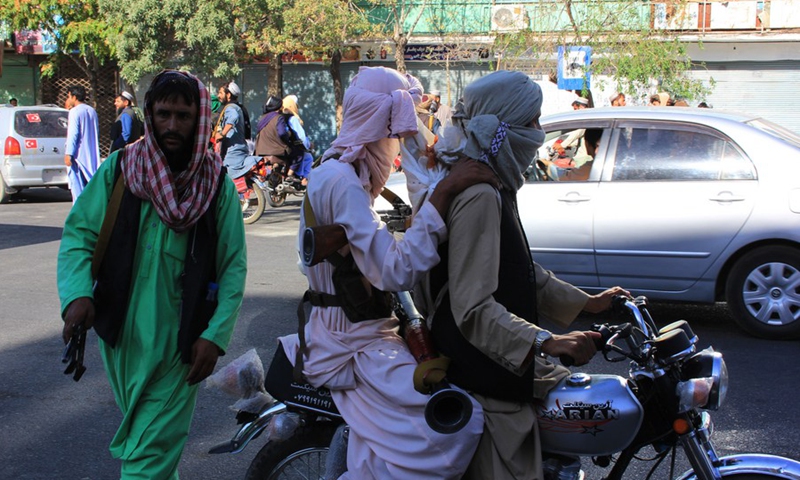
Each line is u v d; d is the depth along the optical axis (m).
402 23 21.33
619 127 6.47
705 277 6.16
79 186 11.51
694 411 2.43
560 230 6.44
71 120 11.36
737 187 6.06
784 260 5.99
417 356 2.46
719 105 21.42
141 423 2.84
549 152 6.64
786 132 6.53
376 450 2.46
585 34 17.20
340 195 2.47
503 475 2.38
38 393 5.09
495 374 2.38
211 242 2.90
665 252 6.20
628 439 2.43
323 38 19.06
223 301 2.90
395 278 2.38
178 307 2.88
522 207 6.52
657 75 16.84
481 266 2.32
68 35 19.78
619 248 6.30
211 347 2.83
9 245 10.39
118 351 2.85
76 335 2.73
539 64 18.27
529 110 2.40
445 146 2.51
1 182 15.40
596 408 2.43
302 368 2.64
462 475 2.42
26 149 15.39
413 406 2.43
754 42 20.72
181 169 2.87
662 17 19.16
